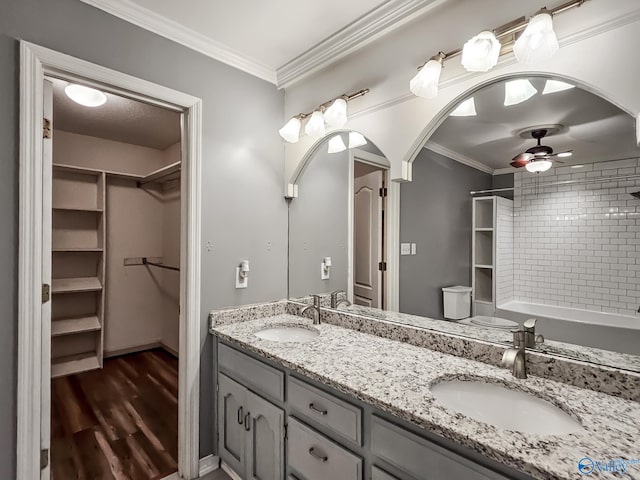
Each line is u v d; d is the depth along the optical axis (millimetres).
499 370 1265
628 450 778
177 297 3674
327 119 1799
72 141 3373
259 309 2117
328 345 1569
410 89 1435
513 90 1283
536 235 1252
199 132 1847
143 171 3869
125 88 1609
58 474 1810
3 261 1311
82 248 3244
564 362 1153
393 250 1706
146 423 2342
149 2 1564
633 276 1047
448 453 910
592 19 1073
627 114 1043
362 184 1851
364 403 1130
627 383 1036
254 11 1620
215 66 1931
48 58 1385
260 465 1599
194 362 1842
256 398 1600
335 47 1833
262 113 2166
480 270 1398
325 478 1251
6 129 1312
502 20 1280
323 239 2078
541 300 1243
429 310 1561
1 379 1309
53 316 3271
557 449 784
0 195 1302
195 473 1820
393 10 1551
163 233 3988
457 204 1458
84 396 2725
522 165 1280
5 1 1311
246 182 2080
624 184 1061
